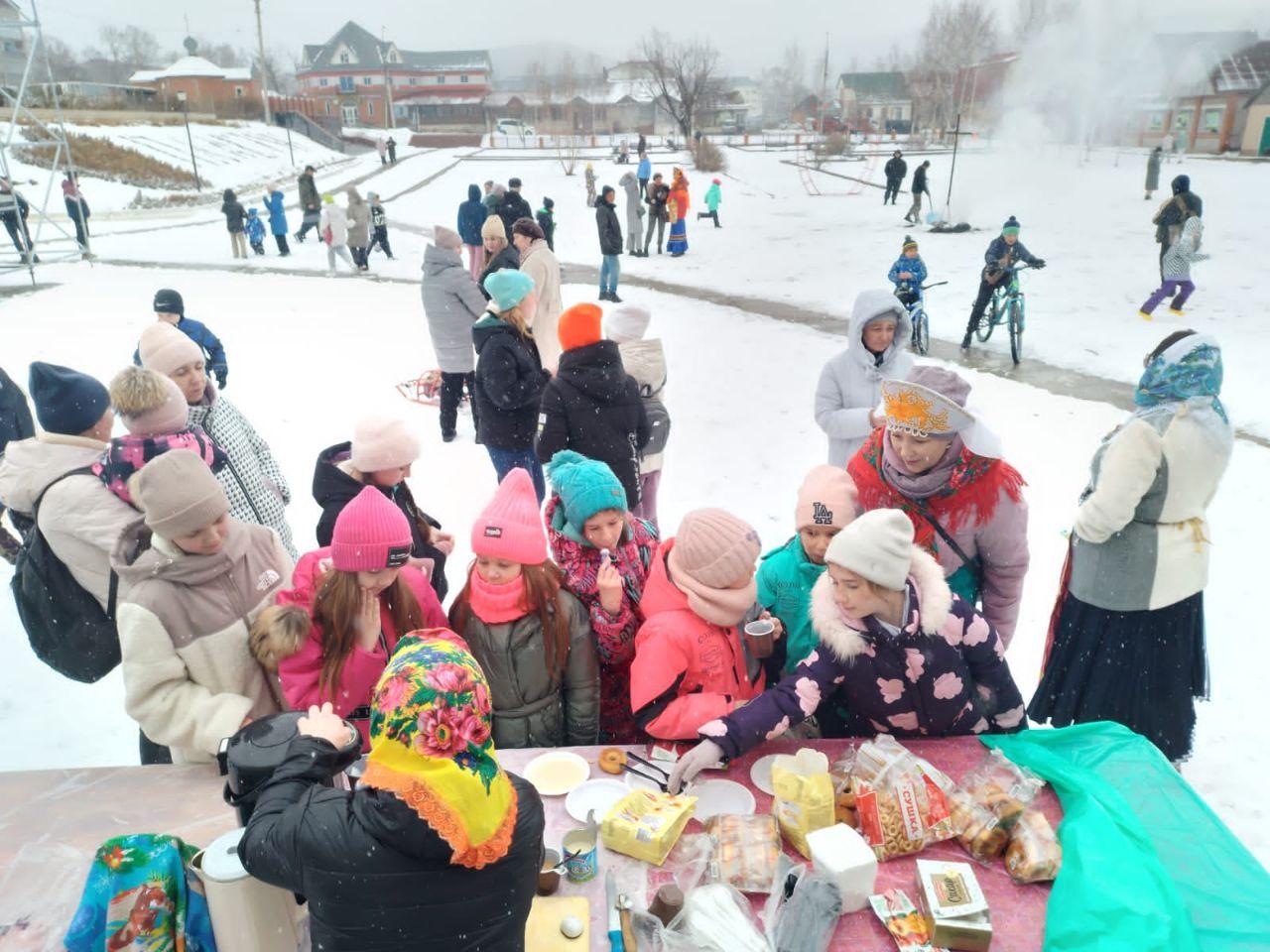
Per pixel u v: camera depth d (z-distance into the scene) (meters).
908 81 67.44
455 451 7.20
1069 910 1.92
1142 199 23.38
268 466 4.06
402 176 40.31
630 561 2.92
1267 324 10.61
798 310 12.66
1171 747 3.29
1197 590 3.10
